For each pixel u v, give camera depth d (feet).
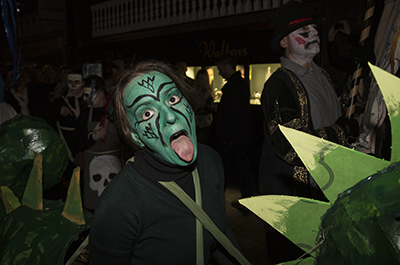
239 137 11.24
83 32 25.45
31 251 3.26
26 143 4.04
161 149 2.82
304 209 1.77
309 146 1.67
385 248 1.30
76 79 12.17
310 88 5.25
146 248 3.02
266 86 5.45
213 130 14.32
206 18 17.22
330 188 1.64
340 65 8.87
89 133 8.80
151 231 2.95
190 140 2.91
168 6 19.13
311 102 5.18
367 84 5.40
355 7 11.83
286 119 5.08
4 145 3.99
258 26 14.99
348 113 4.97
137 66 3.00
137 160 3.04
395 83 1.48
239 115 11.25
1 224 3.79
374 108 3.85
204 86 15.02
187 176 3.12
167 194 2.95
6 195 3.93
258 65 15.99
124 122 3.05
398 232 1.29
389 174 1.44
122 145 3.51
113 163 8.93
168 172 2.94
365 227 1.40
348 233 1.45
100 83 9.05
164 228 2.97
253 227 10.33
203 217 3.03
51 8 25.39
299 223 1.79
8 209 3.91
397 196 1.37
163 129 2.81
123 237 2.88
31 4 30.50
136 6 20.95
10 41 5.47
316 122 5.16
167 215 2.94
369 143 3.96
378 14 5.83
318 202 1.73
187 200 2.98
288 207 1.81
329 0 12.37
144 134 2.87
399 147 1.49
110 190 2.93
